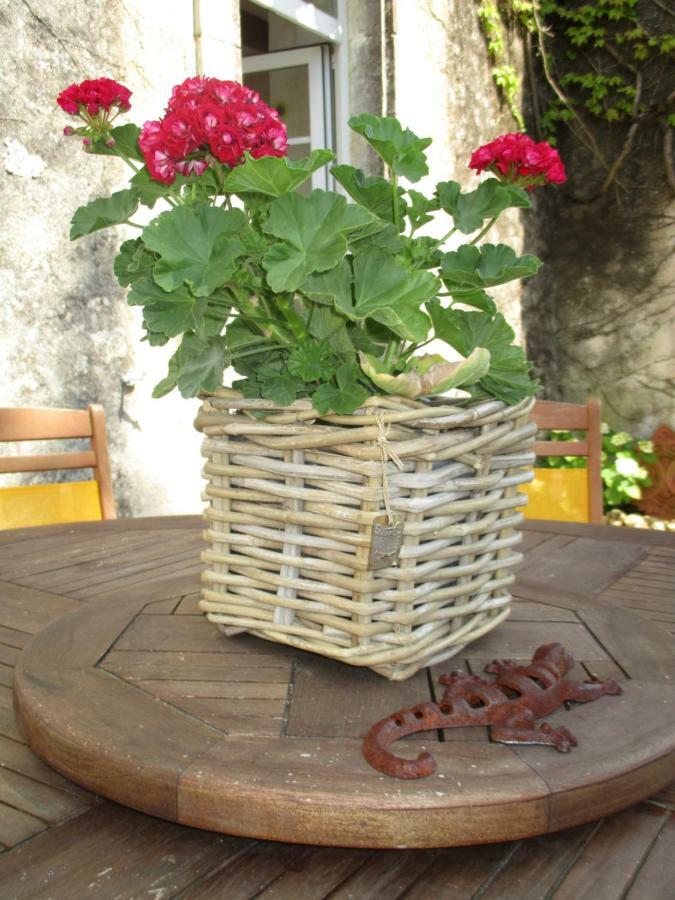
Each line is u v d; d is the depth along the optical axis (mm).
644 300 5277
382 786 688
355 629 876
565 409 2168
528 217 5230
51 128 2834
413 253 973
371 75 4316
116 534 1776
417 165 965
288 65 4477
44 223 2840
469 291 908
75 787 798
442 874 669
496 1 5047
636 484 5066
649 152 5184
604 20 5176
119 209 1026
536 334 5375
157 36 3160
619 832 723
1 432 1934
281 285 822
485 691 805
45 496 2033
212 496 965
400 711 781
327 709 836
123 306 3131
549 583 1408
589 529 1809
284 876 667
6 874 661
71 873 665
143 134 874
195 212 872
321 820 677
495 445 911
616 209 5316
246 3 4891
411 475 862
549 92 5453
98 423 2094
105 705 842
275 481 919
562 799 693
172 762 724
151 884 652
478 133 4953
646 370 5305
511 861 685
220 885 653
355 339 952
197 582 1303
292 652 987
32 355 2832
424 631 898
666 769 758
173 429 3377
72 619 1122
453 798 675
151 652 990
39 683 901
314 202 841
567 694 840
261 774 704
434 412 856
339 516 863
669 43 4992
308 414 884
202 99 853
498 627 1087
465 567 922
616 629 1083
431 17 4520
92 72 2941
